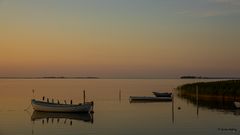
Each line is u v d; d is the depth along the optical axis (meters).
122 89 167.62
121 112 65.56
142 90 156.38
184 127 45.94
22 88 180.75
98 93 130.38
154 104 83.56
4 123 52.28
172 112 63.34
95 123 51.16
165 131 43.06
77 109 64.38
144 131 43.41
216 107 72.62
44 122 53.50
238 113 61.66
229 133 41.00
